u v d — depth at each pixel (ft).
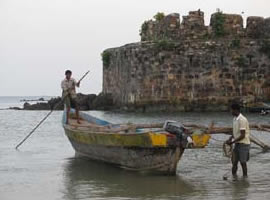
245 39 167.22
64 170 61.67
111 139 60.95
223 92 166.40
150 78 171.83
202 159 69.10
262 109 157.07
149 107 172.86
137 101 175.83
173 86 168.55
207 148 80.02
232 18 173.58
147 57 172.24
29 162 68.18
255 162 65.82
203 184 52.29
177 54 168.04
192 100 167.32
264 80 166.09
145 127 64.90
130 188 50.85
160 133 55.26
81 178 56.34
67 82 78.02
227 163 65.62
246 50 165.99
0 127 130.72
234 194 47.55
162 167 57.11
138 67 175.01
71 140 73.82
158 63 169.99
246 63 166.20
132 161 59.77
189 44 167.32
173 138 55.42
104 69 208.74
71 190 50.16
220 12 173.78
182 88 167.94
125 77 184.75
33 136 105.50
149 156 57.36
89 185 52.49
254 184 51.93
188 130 57.11
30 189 50.80
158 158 56.80
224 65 166.20
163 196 47.26
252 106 160.35
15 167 64.13
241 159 55.93
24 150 81.51
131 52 178.19
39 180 55.42
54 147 85.46
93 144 65.87
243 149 55.72
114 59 196.95
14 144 90.63
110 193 48.70
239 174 57.52
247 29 173.99
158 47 169.48
